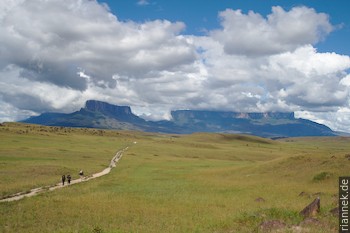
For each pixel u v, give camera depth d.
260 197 43.06
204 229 25.12
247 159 169.38
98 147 166.50
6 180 59.94
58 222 28.84
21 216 31.08
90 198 43.09
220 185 58.38
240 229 23.83
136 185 60.00
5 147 124.69
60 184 60.59
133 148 177.38
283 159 73.81
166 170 89.25
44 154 113.94
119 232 24.56
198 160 132.12
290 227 22.27
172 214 32.66
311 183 55.22
